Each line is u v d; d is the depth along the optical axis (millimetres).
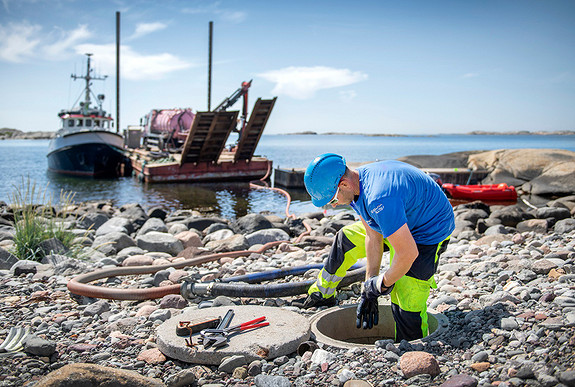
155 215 12758
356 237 4254
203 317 3910
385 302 4391
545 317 3504
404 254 3232
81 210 13875
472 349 3232
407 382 2889
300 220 10305
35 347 3438
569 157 22234
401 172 3371
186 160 24578
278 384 2914
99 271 5551
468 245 6887
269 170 26578
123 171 32469
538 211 10492
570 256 5465
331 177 3354
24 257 6777
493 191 17906
